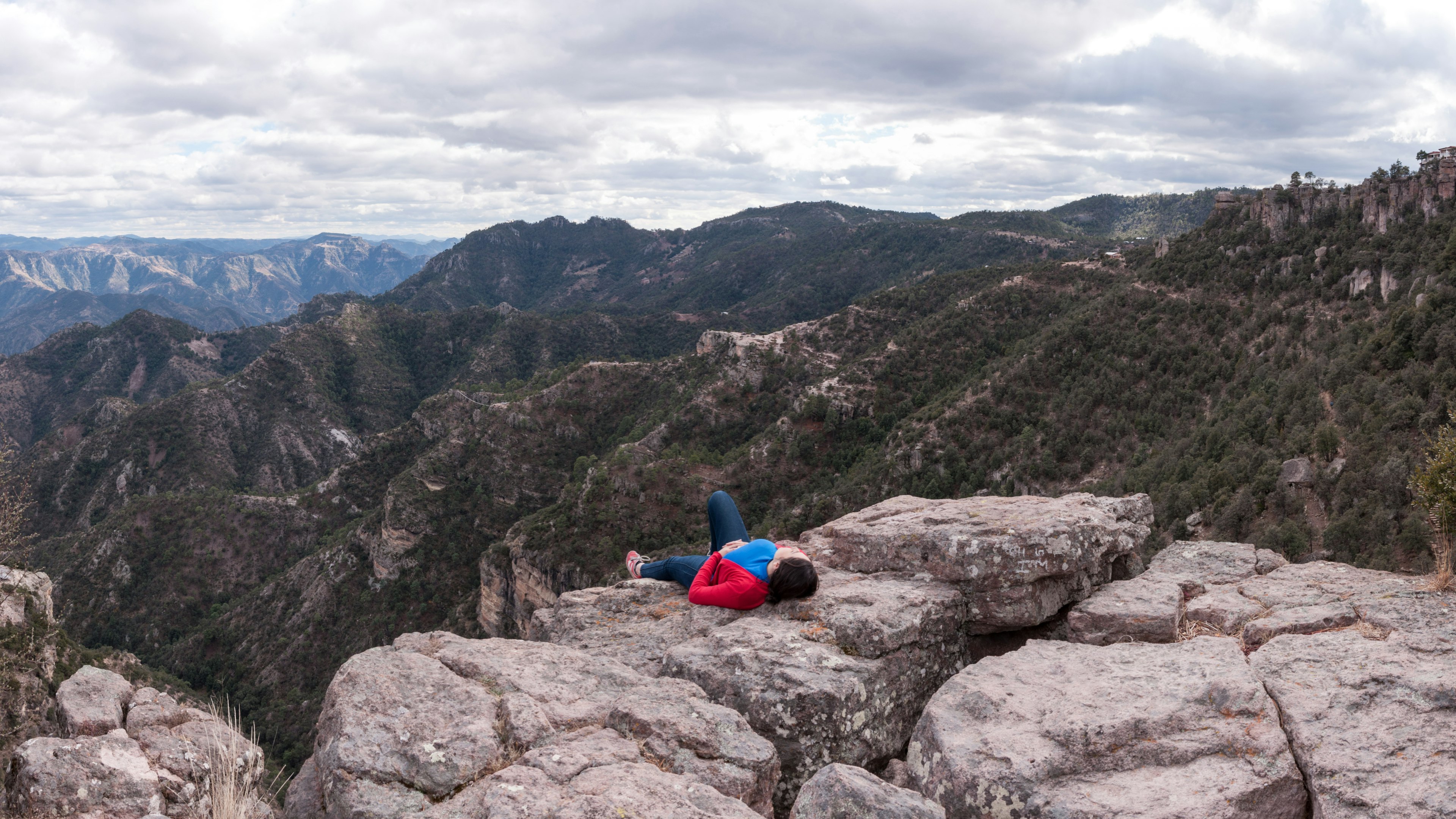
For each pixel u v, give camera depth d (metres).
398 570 98.62
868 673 5.27
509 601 79.25
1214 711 4.39
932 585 6.48
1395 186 67.31
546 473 115.88
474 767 3.94
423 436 138.38
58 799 4.00
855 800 3.49
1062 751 4.06
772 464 85.81
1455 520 6.13
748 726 4.53
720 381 112.25
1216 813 3.58
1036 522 6.51
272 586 104.06
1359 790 3.58
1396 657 4.71
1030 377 75.25
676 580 7.50
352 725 4.24
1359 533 26.58
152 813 4.05
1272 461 36.00
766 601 6.57
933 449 71.81
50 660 20.33
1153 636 5.96
